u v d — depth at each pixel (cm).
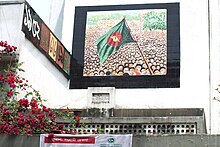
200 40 2302
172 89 2141
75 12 2491
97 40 2411
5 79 1400
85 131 1598
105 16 2453
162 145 1076
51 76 2003
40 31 1859
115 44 2384
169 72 2280
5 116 1277
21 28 1639
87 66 2367
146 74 2302
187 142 1066
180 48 2311
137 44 2362
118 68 2341
